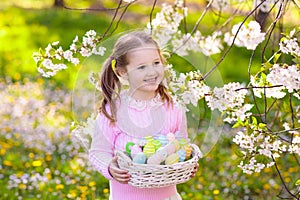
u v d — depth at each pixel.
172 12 4.25
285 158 5.91
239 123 3.24
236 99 3.18
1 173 5.53
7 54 10.02
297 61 3.00
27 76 8.80
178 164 2.84
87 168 5.60
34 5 14.34
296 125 3.67
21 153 6.14
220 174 5.62
